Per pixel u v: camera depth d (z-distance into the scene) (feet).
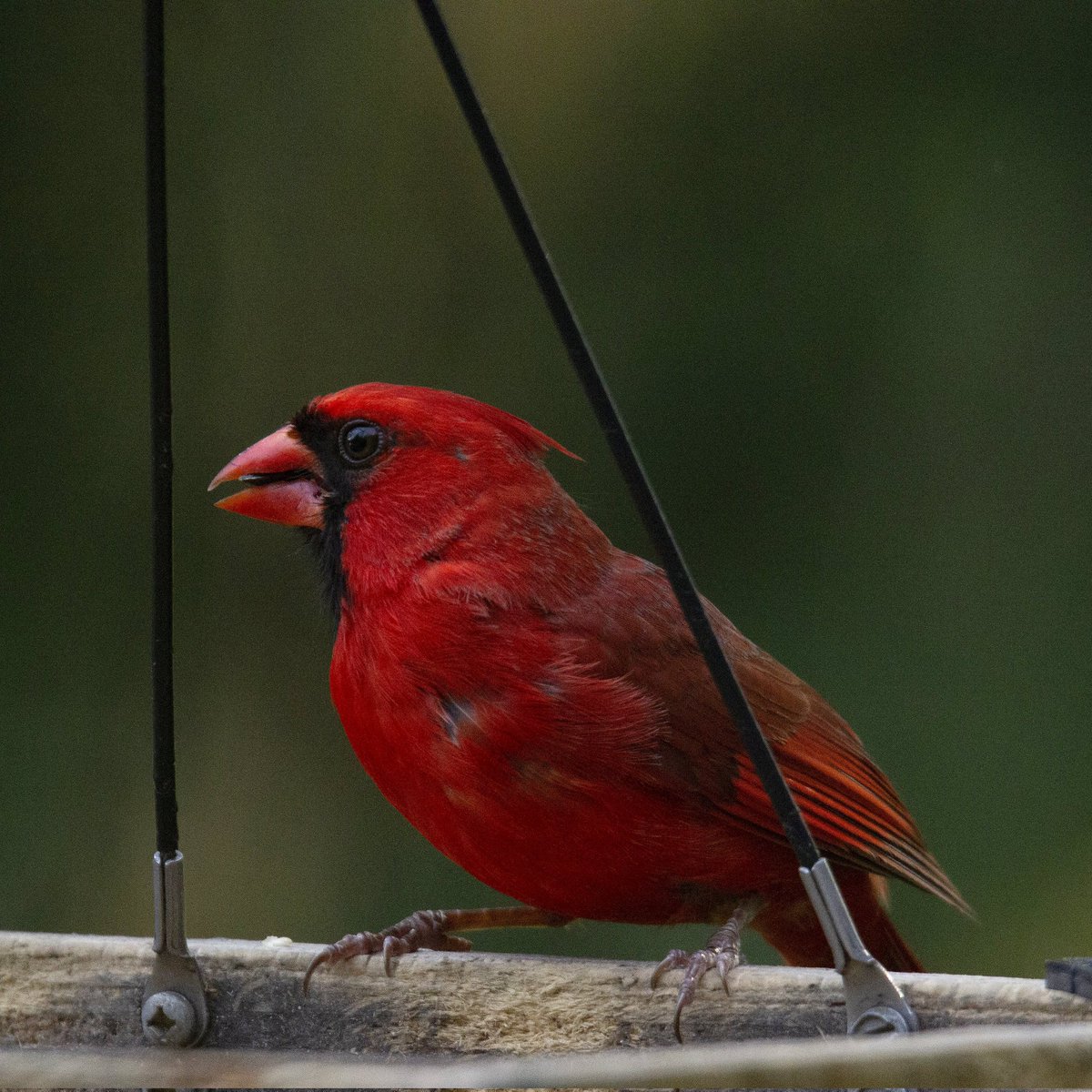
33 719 34.27
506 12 38.65
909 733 34.45
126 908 33.65
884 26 38.60
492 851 18.19
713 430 36.32
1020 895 32.86
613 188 37.83
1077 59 37.93
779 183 37.76
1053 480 35.83
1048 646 34.94
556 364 36.65
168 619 16.79
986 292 36.78
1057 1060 12.74
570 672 17.78
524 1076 13.15
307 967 16.88
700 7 38.86
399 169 37.52
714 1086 12.60
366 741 18.42
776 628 35.17
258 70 37.76
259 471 19.17
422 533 18.43
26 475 35.42
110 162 36.78
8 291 36.09
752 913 18.94
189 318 36.47
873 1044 12.79
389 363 36.65
